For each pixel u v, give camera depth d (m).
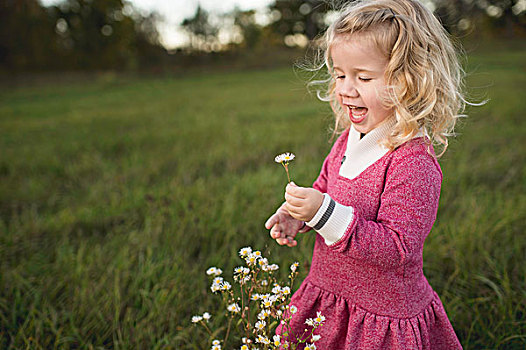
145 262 2.56
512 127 5.95
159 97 14.48
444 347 1.47
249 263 1.52
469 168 4.06
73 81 24.94
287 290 1.40
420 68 1.20
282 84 17.88
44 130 7.77
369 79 1.21
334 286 1.42
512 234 2.74
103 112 10.49
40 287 2.36
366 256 1.19
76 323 2.09
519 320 2.02
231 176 4.27
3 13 31.64
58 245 2.91
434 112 1.29
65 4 35.19
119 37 38.12
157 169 4.71
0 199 3.99
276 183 3.88
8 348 1.92
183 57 40.81
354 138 1.40
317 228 1.23
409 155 1.24
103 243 2.97
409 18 1.19
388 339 1.33
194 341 1.92
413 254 1.21
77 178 4.64
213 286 1.50
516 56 23.19
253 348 1.47
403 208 1.21
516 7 16.03
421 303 1.38
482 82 11.66
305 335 1.51
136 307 2.21
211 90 16.66
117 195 3.89
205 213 3.21
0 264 2.68
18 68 32.25
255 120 8.11
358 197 1.33
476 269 2.42
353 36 1.19
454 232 2.73
